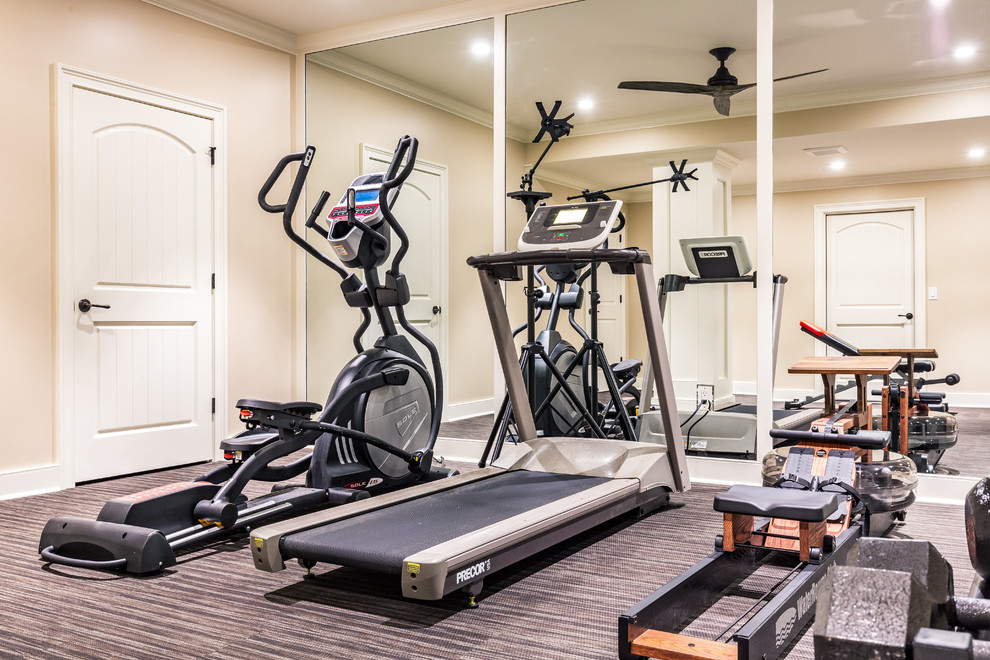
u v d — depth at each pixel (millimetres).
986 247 3658
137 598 2324
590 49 4355
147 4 4355
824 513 1995
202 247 4668
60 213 3912
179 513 2818
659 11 4180
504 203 4605
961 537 2945
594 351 4348
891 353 3850
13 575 2547
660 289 4191
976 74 3629
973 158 3666
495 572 2465
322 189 5246
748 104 3982
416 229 5113
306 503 3178
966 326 3730
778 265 3977
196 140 4637
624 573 2559
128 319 4250
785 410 3986
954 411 3762
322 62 5223
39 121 3850
